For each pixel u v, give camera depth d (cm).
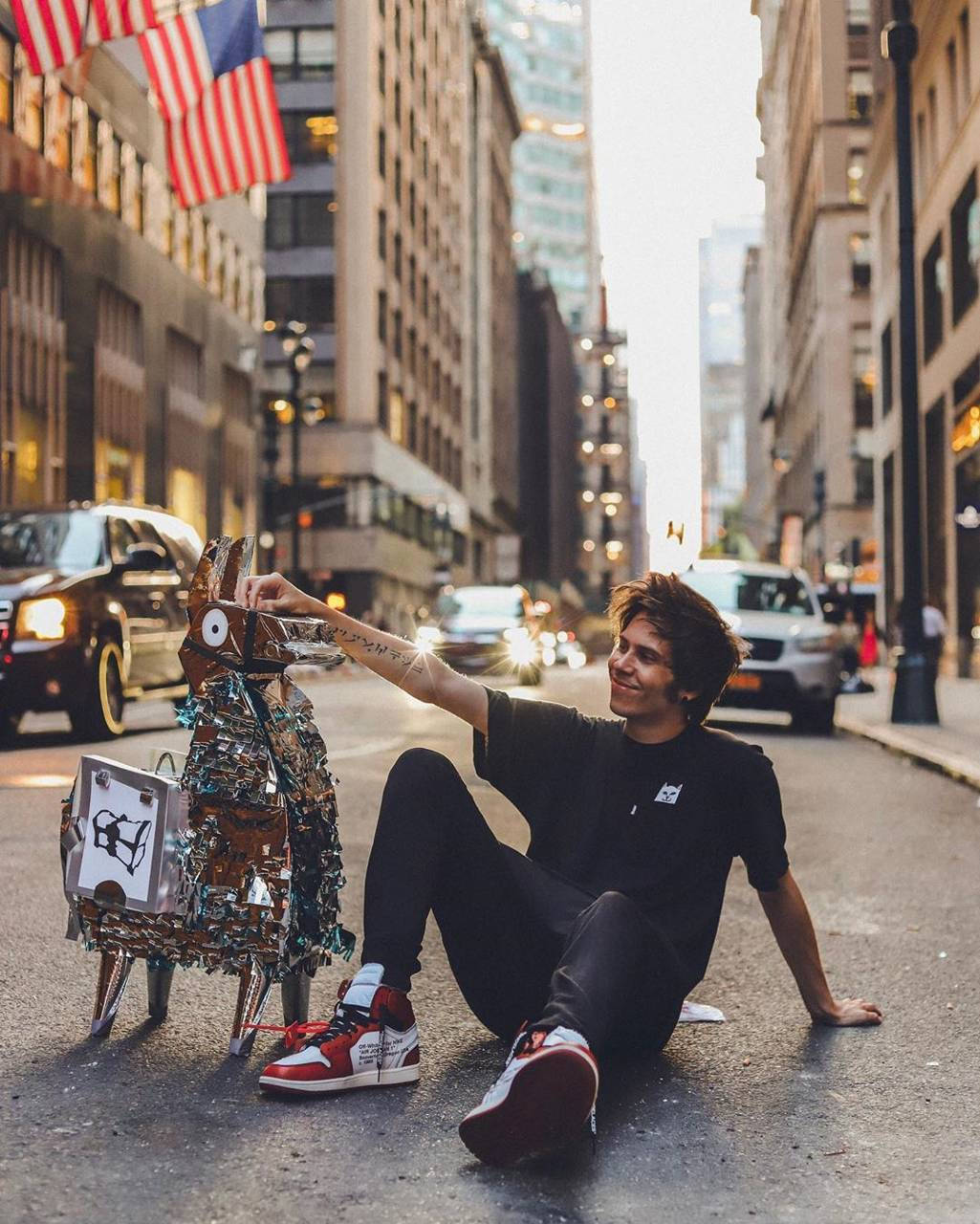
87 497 3128
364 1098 315
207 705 332
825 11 5597
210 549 331
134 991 411
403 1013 322
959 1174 280
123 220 3419
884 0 3500
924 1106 323
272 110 2278
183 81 2275
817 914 564
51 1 2047
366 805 813
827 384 5575
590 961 282
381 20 5653
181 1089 319
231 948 338
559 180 16188
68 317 3066
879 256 3966
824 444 5622
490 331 8994
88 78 3162
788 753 1292
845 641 2381
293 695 340
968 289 2727
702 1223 251
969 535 2742
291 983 356
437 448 6875
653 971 311
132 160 3472
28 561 1233
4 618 1124
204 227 4034
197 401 3988
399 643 330
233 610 324
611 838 333
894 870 670
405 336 6084
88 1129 292
